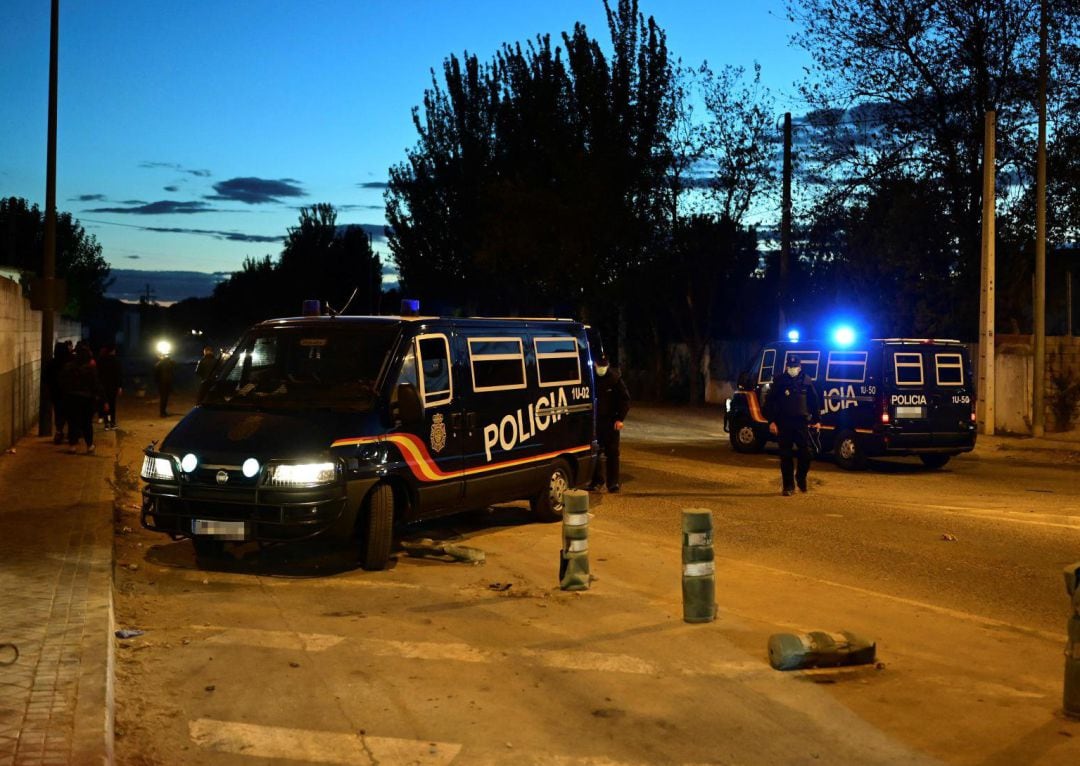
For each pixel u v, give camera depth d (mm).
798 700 6117
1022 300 28625
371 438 9492
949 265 27891
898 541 11320
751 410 20438
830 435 18734
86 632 6562
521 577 9352
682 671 6621
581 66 37031
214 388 10109
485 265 39625
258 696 6074
